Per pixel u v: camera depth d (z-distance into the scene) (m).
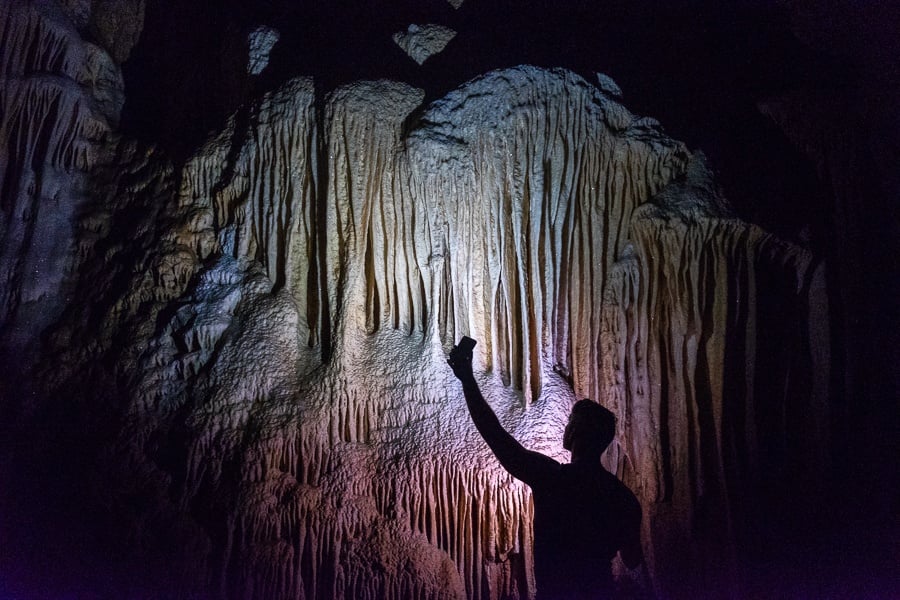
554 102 4.08
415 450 4.11
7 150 4.22
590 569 2.83
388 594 3.97
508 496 4.18
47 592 3.66
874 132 4.71
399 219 4.09
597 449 3.04
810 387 4.36
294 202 4.04
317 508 3.90
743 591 4.24
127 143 4.55
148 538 3.65
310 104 4.01
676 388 4.30
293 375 3.99
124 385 3.88
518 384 4.25
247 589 3.67
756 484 4.27
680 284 4.25
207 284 4.02
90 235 4.35
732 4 5.01
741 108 4.50
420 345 4.16
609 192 4.21
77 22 4.72
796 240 4.22
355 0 4.68
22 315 4.07
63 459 3.83
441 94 4.07
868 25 4.85
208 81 4.66
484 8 4.79
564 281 4.27
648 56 4.58
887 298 4.55
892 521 4.41
